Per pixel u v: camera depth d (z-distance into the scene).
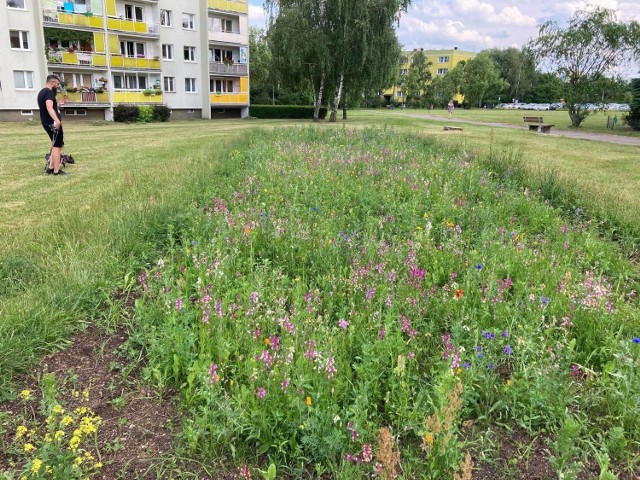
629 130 31.19
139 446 2.89
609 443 2.92
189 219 6.50
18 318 3.93
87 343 3.97
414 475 2.71
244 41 47.12
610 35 31.42
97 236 6.03
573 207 8.32
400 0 34.88
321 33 34.44
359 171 9.73
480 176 9.62
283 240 5.78
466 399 3.19
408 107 103.88
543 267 5.27
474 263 5.23
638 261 6.37
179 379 3.48
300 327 3.76
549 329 3.92
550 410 3.13
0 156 14.23
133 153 15.20
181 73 43.72
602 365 3.62
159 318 4.17
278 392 3.06
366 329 3.88
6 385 3.32
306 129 19.53
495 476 2.77
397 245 5.80
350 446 2.77
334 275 4.89
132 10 40.34
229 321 3.99
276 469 2.74
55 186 9.78
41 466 2.55
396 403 3.16
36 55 34.75
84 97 36.72
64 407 3.17
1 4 32.75
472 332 3.92
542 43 33.56
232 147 14.21
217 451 2.85
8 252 5.52
